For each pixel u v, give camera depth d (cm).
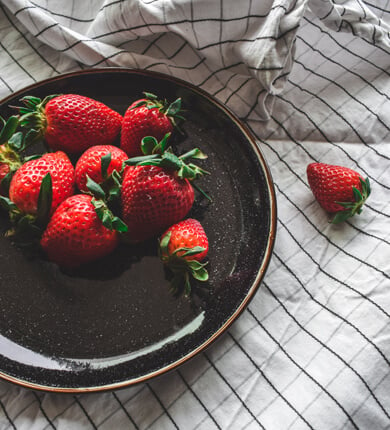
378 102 51
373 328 46
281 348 46
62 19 53
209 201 47
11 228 46
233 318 44
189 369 46
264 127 51
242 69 51
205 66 52
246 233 46
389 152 50
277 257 48
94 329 45
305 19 52
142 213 43
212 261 46
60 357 44
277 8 47
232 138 48
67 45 51
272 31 48
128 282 45
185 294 45
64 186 44
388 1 52
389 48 51
